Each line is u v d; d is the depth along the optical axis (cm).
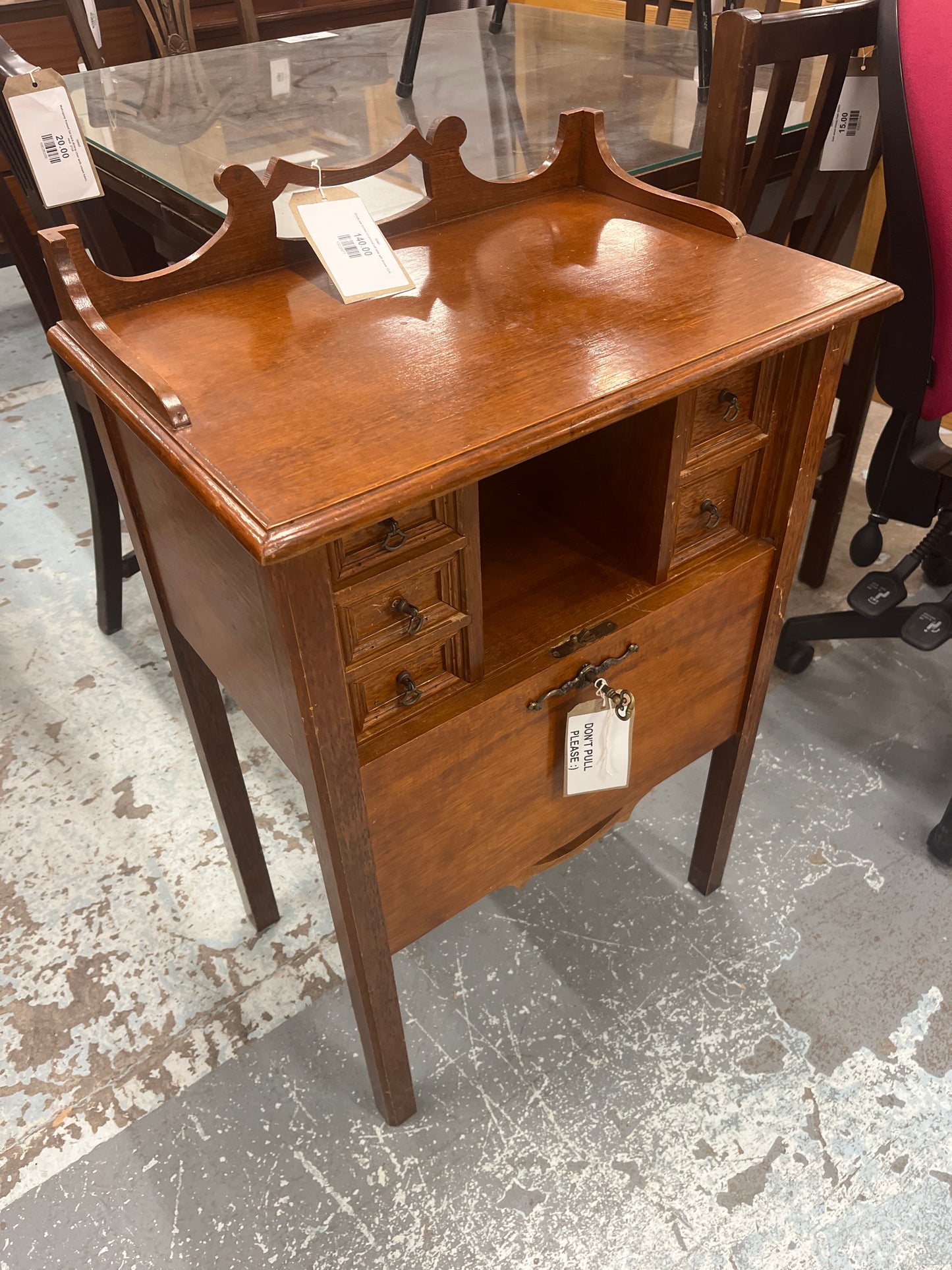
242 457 67
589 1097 116
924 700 172
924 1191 107
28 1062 121
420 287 91
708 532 102
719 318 83
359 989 98
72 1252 103
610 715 96
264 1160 111
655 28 218
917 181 110
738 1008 125
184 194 125
